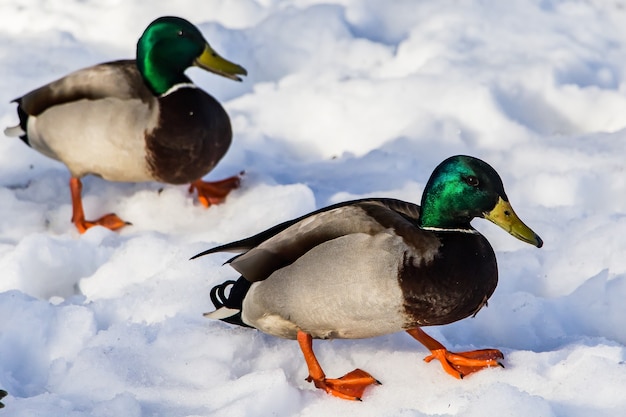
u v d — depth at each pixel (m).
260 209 10.88
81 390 7.67
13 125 13.04
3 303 8.59
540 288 9.66
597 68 14.28
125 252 10.00
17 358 8.28
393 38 15.18
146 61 10.77
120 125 10.77
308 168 12.33
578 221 10.59
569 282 9.66
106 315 8.89
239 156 12.53
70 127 10.95
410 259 7.26
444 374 7.80
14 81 13.89
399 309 7.36
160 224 11.27
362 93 13.61
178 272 9.50
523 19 15.35
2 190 11.80
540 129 13.38
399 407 7.41
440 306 7.34
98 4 15.86
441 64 14.12
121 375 7.76
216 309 8.26
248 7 15.76
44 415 7.11
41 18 15.54
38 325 8.40
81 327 8.48
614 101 13.54
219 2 15.74
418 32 15.05
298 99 13.59
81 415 7.13
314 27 14.93
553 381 7.47
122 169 11.08
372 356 8.09
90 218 11.53
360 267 7.30
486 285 7.46
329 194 11.46
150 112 10.77
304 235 7.57
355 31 15.20
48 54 14.62
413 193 11.37
